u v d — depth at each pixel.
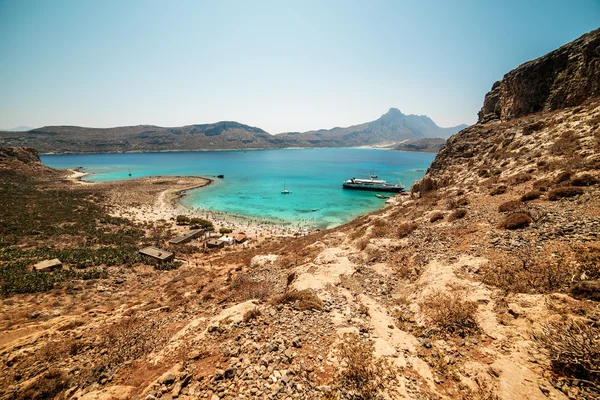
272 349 8.68
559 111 35.88
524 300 8.82
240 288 18.80
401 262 16.52
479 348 7.73
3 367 11.69
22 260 36.91
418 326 9.75
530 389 5.91
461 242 15.63
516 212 15.74
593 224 11.81
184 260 42.41
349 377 7.13
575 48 39.28
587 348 5.82
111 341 13.08
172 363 9.24
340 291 13.82
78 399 8.53
